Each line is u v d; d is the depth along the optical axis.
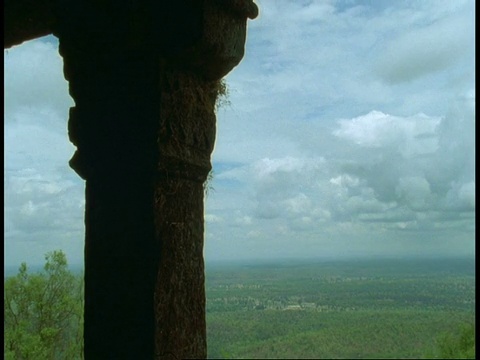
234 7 2.82
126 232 2.70
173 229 2.72
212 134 3.00
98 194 2.79
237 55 2.91
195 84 2.90
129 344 2.64
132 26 2.74
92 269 2.77
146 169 2.67
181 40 2.67
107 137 2.79
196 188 2.92
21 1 3.08
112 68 2.83
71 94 2.94
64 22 2.95
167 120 2.71
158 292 2.62
